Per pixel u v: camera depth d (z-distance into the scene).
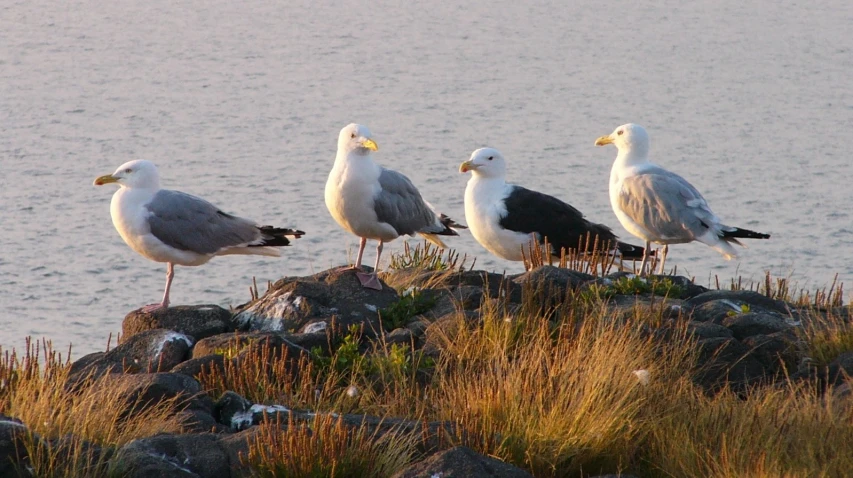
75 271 31.06
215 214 12.77
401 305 12.27
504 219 15.12
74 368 11.16
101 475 7.75
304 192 40.66
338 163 12.80
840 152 47.81
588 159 46.09
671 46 92.69
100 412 8.98
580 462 8.67
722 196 39.78
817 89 68.00
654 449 8.88
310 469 7.98
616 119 57.81
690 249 31.31
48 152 48.66
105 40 96.31
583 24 110.31
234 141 51.72
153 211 12.44
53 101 63.75
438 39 99.75
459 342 11.08
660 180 14.87
